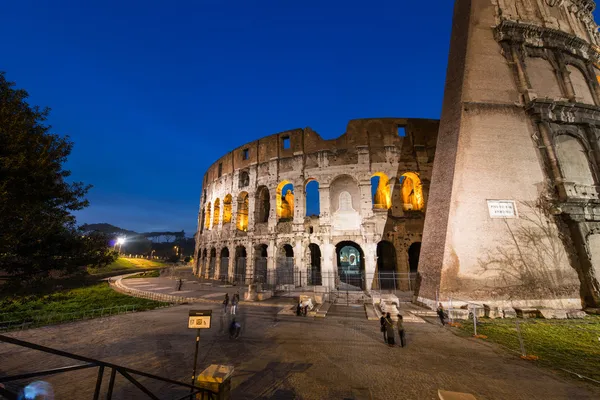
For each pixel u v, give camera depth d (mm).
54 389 9305
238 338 15281
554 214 24594
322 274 35562
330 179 38062
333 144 39156
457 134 26203
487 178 25078
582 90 30125
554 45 29922
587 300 22875
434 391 9359
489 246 23531
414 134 38094
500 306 22172
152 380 10000
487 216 24172
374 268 34062
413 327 17953
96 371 10867
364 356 12578
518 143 26266
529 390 9508
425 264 25906
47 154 14570
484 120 26547
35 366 11422
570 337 15625
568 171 26391
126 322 19266
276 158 42219
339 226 36719
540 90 28391
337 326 18156
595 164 26938
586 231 24359
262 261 40969
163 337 15477
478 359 12312
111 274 61094
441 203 25781
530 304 22328
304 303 22297
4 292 13383
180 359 12062
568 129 27484
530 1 31531
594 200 24672
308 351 13195
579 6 33562
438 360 12164
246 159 46844
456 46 30797
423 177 36406
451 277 22938
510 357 12594
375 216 35500
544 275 23109
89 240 16719
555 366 11539
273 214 40469
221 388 7352
